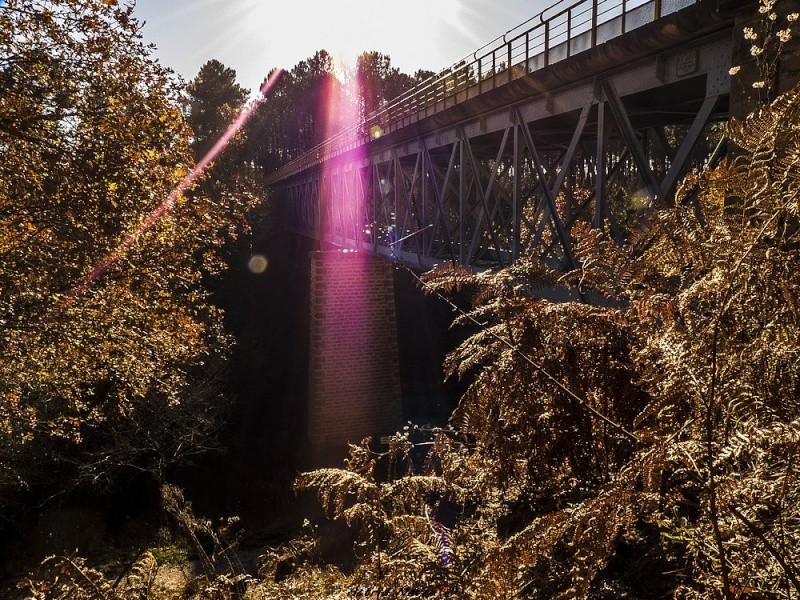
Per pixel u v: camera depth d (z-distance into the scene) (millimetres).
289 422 26328
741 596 1343
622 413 2270
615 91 9367
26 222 10570
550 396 2318
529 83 11172
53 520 15977
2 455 15055
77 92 10945
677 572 1650
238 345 27844
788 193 1484
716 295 1507
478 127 13945
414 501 2324
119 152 10992
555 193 10391
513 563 1576
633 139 9031
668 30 7574
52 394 12719
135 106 11562
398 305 34219
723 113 10727
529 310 2393
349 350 23328
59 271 10938
